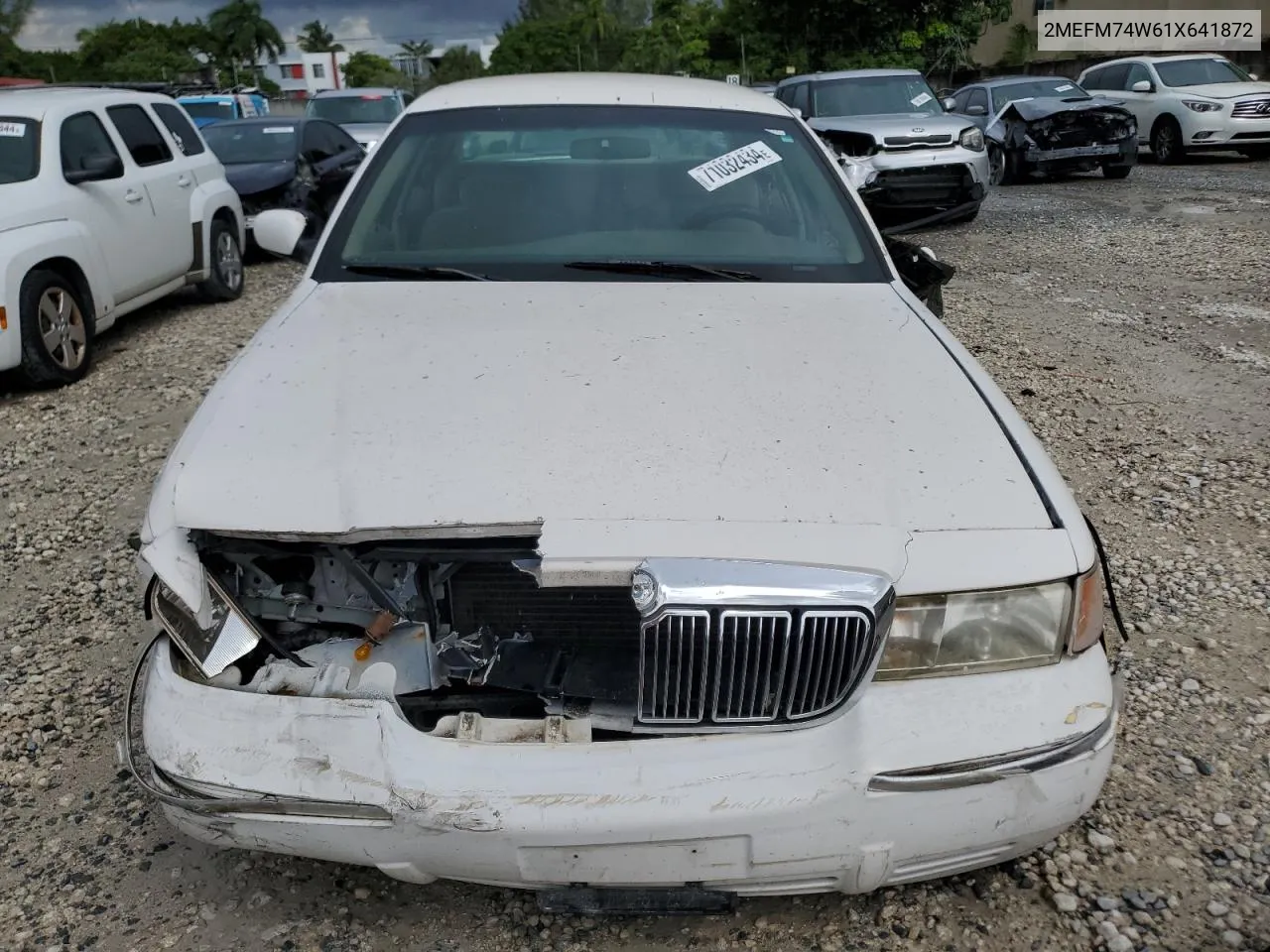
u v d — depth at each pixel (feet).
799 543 6.52
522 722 6.44
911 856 6.55
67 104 23.26
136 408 20.07
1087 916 7.70
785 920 7.67
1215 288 26.27
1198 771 9.23
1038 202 42.06
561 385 8.10
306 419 7.65
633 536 6.53
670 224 10.99
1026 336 22.59
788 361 8.60
